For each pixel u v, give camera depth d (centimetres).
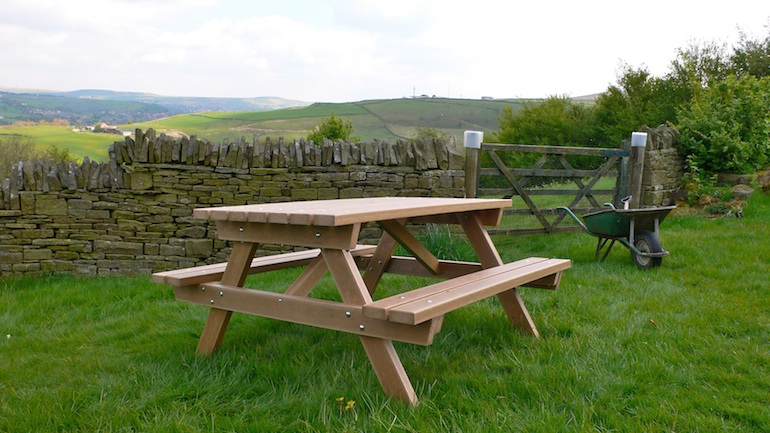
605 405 262
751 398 269
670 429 238
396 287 508
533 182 775
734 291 470
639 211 553
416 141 693
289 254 421
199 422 249
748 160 920
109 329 420
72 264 629
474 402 262
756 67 1578
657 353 322
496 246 728
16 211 609
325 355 333
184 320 426
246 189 648
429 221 420
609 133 1591
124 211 636
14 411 258
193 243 641
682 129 941
